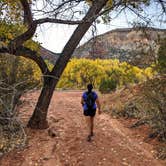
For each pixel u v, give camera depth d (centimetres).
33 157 1126
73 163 1087
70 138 1300
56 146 1220
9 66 1303
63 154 1154
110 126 1473
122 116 1616
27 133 1306
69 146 1218
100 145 1223
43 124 1380
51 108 1870
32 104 1418
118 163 1076
